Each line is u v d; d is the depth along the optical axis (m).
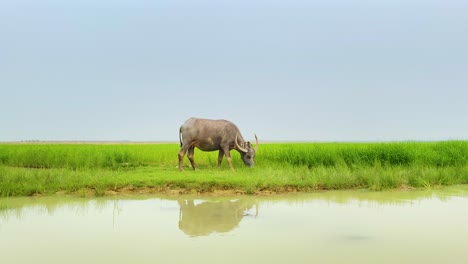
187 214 8.16
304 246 5.79
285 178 11.70
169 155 19.05
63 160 16.86
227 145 15.00
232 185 11.12
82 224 7.22
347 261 5.12
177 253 5.46
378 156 15.66
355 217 7.78
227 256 5.34
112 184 11.09
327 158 15.67
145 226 7.09
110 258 5.28
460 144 17.23
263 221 7.46
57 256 5.36
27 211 8.46
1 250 5.62
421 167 13.85
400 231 6.63
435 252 5.49
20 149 21.09
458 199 9.91
